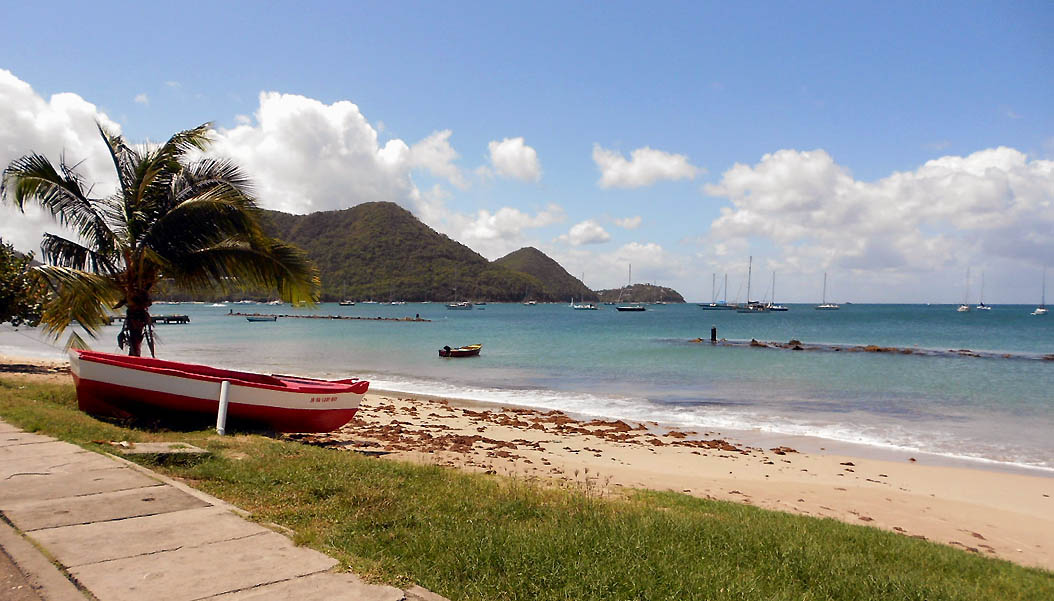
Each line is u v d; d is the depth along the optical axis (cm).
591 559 512
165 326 9019
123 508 552
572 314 16625
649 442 1630
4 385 1509
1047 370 3491
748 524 771
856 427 1900
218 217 1471
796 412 2159
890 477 1331
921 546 806
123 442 909
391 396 2420
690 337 6625
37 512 532
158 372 1177
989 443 1691
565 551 528
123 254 1480
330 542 504
